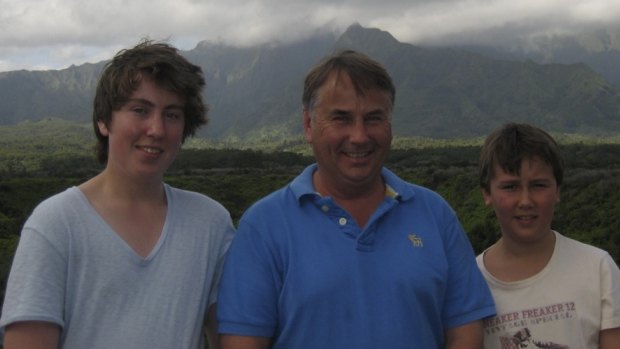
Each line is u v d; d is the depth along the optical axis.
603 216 32.44
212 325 3.67
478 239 33.06
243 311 3.33
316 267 3.29
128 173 3.46
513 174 3.88
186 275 3.43
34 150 177.25
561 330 3.72
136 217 3.47
